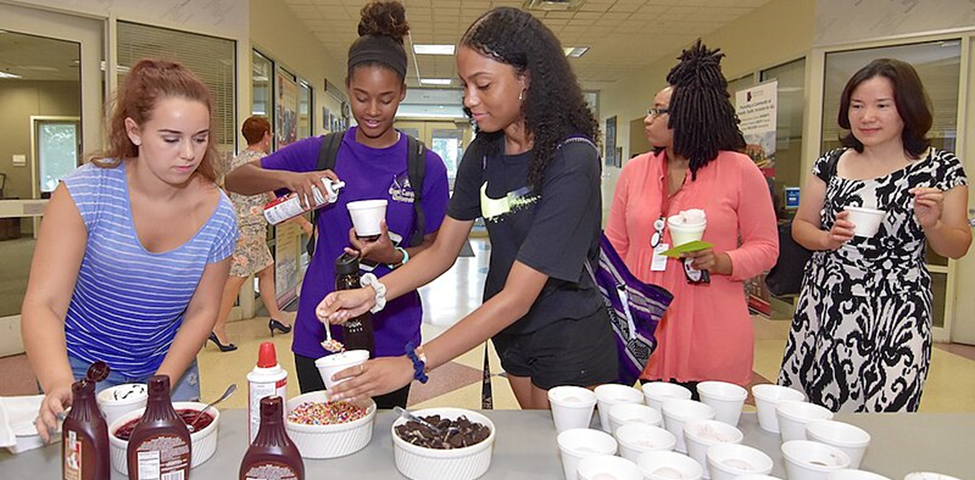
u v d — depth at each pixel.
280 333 4.75
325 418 1.22
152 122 1.19
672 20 6.90
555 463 1.17
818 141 5.29
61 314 1.27
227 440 1.24
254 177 1.84
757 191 1.90
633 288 1.62
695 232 1.76
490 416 1.39
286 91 6.47
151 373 1.52
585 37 7.84
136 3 4.46
